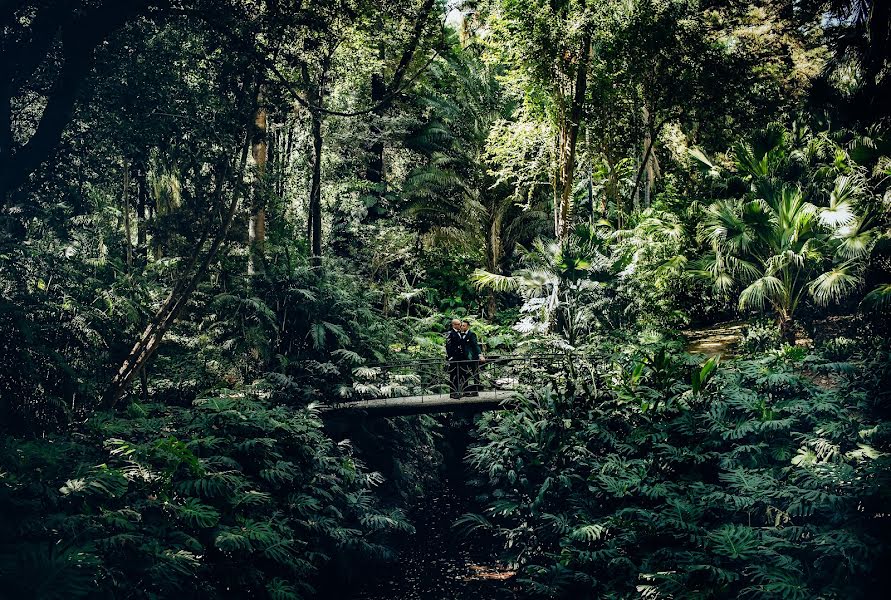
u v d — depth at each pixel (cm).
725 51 2017
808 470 877
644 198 2567
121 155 1134
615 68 1766
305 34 1192
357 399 1392
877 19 1209
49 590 594
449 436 1636
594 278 1656
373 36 1357
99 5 900
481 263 2417
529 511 1119
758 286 1377
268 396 1296
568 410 1192
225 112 1147
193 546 798
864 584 733
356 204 2164
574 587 956
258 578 898
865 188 1341
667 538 927
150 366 1305
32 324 999
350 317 1520
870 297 1191
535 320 1683
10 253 1086
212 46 1109
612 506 1048
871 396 1007
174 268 1523
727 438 1025
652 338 1507
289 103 1237
